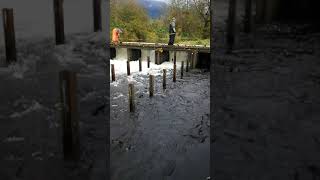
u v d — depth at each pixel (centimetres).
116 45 2506
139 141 904
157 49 2359
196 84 1747
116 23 3017
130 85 1184
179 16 3092
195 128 1020
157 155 810
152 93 1448
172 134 966
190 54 2242
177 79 1889
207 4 2980
